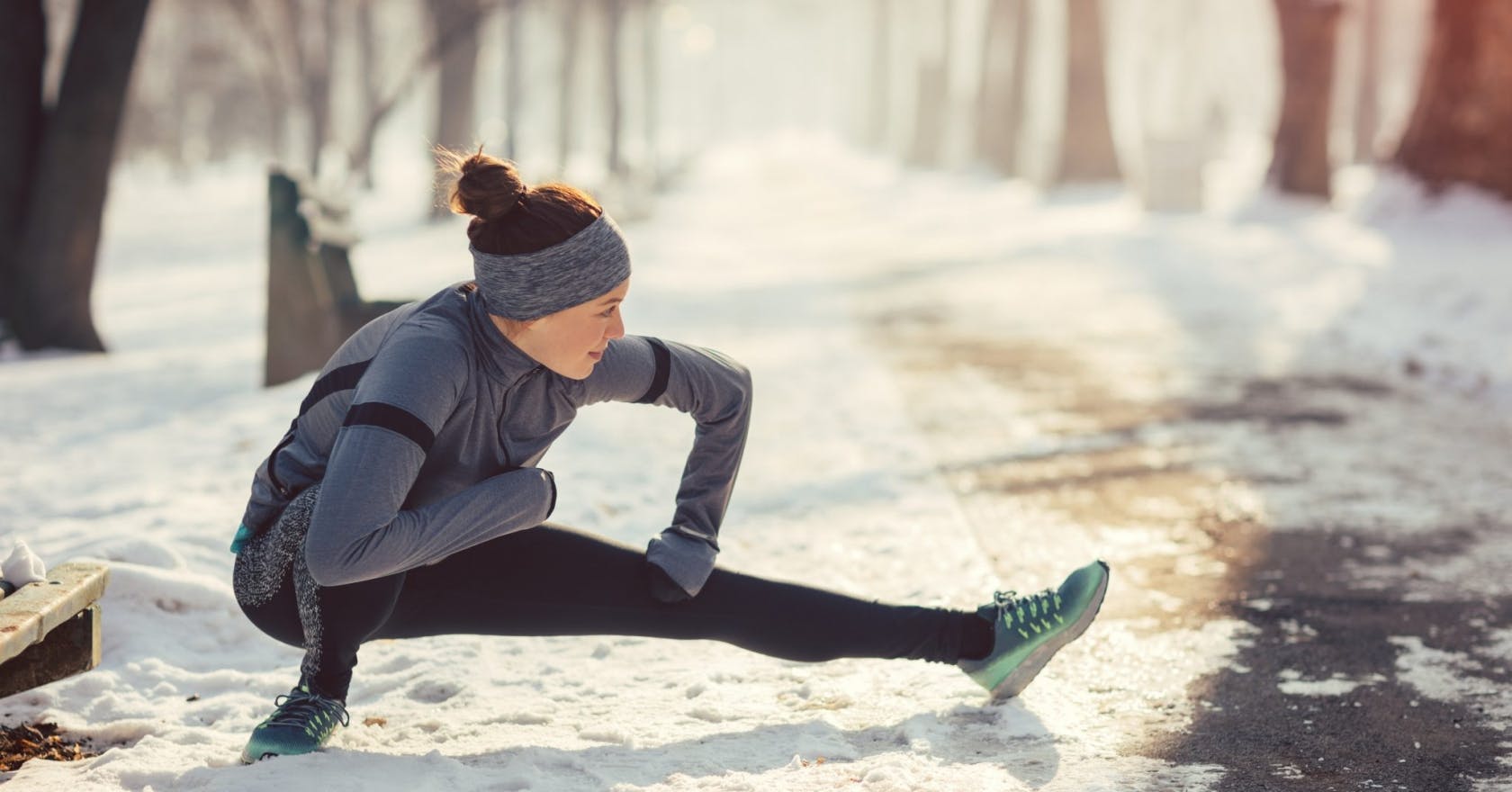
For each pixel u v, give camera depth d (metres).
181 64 78.12
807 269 24.08
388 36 65.56
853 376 12.92
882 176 67.88
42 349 15.87
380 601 3.96
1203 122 75.00
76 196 15.84
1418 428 10.30
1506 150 26.28
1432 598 6.28
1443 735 4.72
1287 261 21.73
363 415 3.64
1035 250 26.17
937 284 21.20
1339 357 13.61
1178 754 4.53
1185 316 16.75
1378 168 29.83
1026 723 4.73
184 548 6.64
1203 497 8.27
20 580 4.39
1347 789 4.27
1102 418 10.85
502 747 4.55
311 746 4.20
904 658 4.62
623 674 5.35
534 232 3.62
